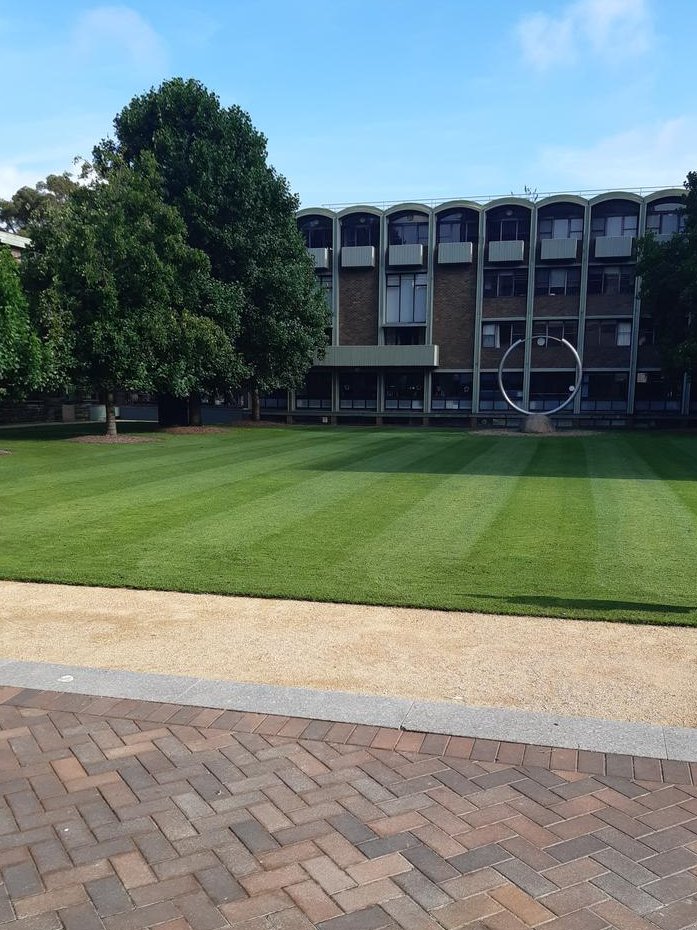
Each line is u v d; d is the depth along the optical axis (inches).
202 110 1181.1
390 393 1718.8
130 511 461.1
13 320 812.0
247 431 1290.6
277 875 118.7
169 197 1176.2
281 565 324.2
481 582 295.4
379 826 131.6
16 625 248.7
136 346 975.6
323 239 1706.4
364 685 196.4
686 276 1200.2
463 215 1622.8
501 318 1619.1
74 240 936.9
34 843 127.4
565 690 191.6
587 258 1550.2
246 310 1226.0
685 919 108.0
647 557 333.7
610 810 135.8
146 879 118.0
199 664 212.7
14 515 449.4
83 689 189.5
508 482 585.3
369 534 387.5
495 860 121.8
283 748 159.8
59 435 1106.1
